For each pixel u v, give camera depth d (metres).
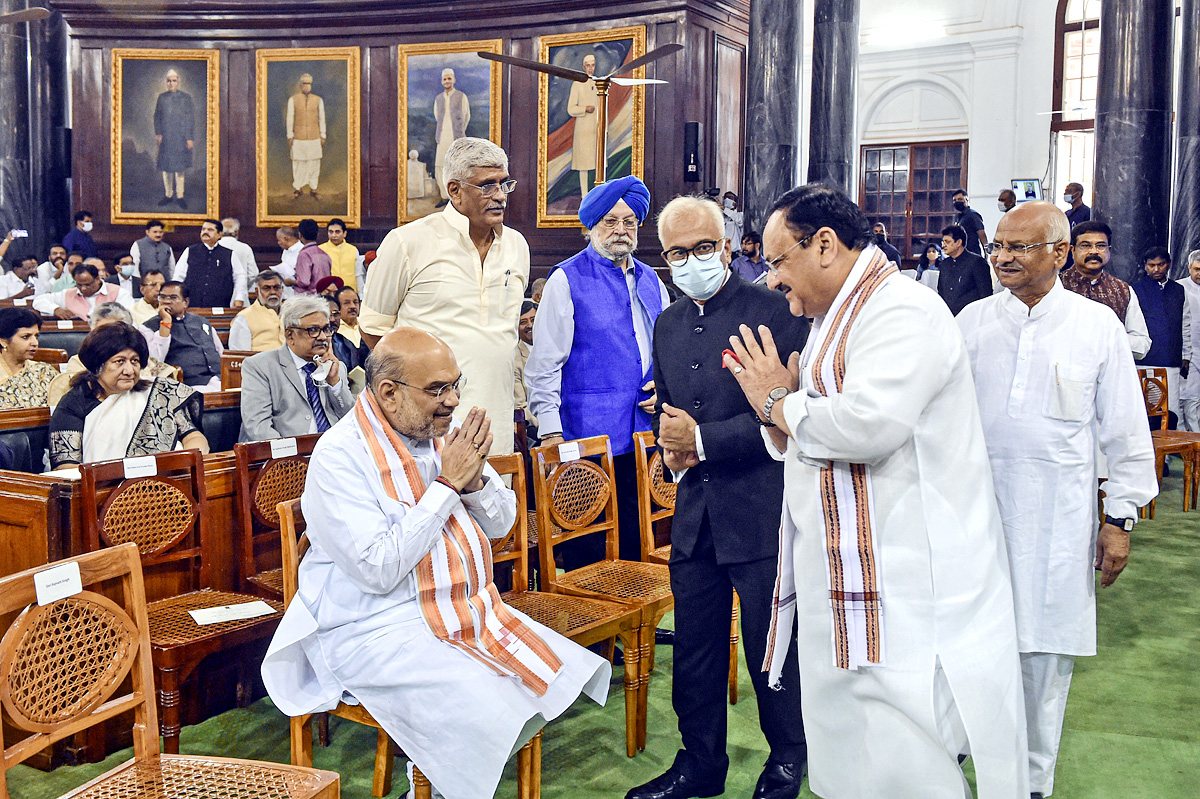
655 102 10.71
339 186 11.85
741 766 2.97
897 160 15.77
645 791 2.68
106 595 2.15
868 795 2.04
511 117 11.27
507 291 3.50
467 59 11.31
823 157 10.24
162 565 3.20
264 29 11.81
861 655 2.00
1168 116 9.44
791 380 2.16
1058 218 2.52
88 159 12.23
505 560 3.21
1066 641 2.57
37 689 1.86
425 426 2.37
